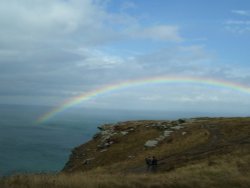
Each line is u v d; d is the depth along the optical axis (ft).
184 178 68.54
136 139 274.36
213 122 284.00
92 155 276.00
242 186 65.92
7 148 460.55
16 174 61.98
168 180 65.82
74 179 58.18
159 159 168.14
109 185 58.54
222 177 72.79
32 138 611.06
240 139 185.16
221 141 188.03
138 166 155.63
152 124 316.19
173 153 185.16
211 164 103.81
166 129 286.25
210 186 63.98
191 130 255.29
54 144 531.91
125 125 336.08
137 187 60.08
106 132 329.52
